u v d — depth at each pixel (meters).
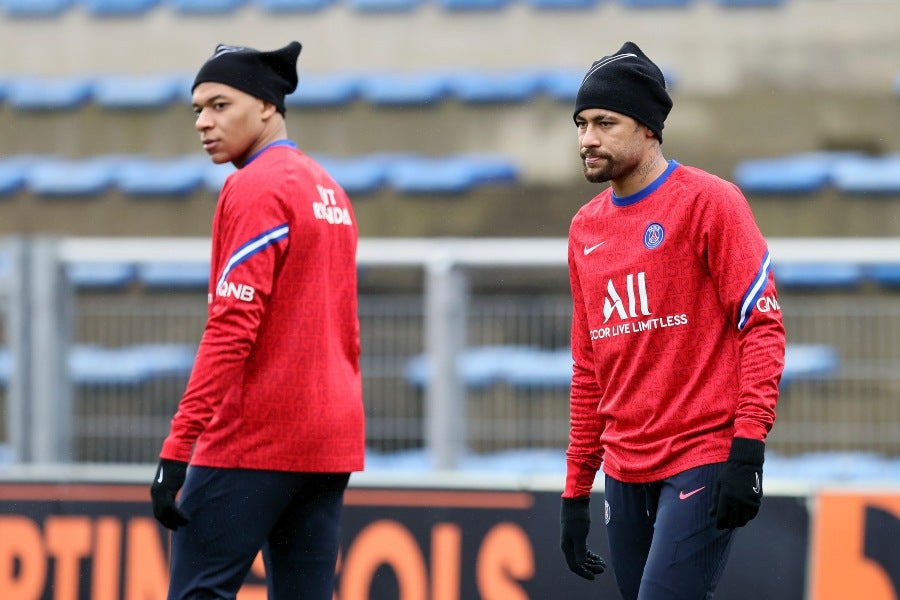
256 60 12.24
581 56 39.16
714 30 37.91
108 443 21.58
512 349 20.58
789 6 37.53
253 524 11.87
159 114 38.91
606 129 11.38
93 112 39.09
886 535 17.20
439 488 17.97
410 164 36.62
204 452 11.85
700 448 11.13
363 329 21.11
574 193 35.88
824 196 33.09
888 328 20.28
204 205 36.19
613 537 12.08
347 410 12.30
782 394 20.66
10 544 18.62
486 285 21.09
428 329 20.00
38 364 20.86
